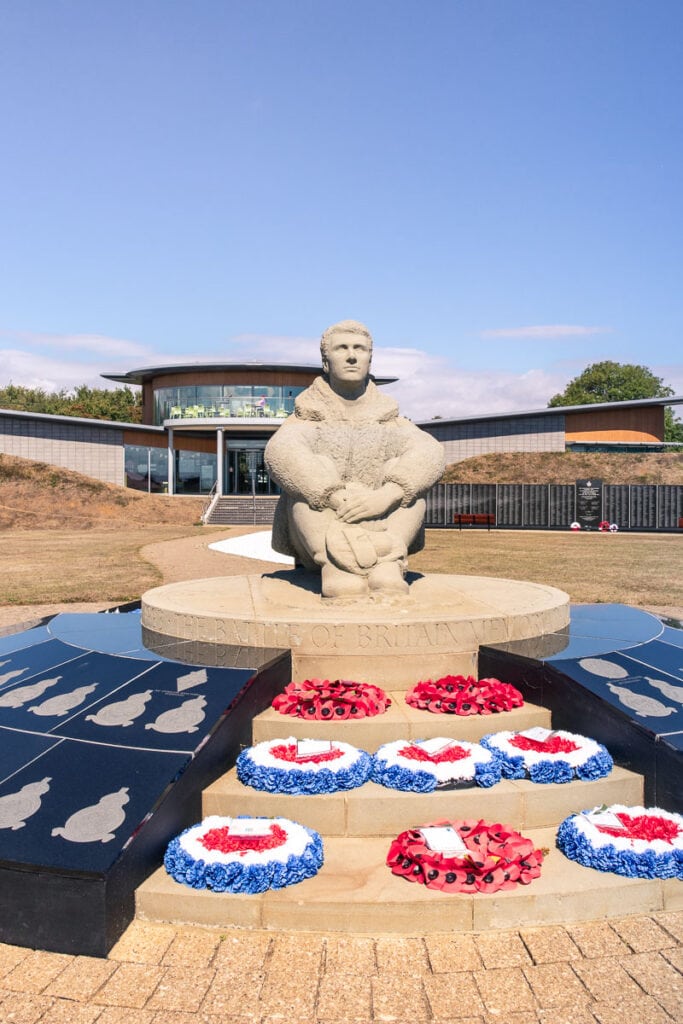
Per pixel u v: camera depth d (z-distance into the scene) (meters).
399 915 3.54
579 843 3.92
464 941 3.49
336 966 3.30
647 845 3.87
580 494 30.22
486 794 4.29
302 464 7.02
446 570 16.58
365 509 6.89
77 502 35.56
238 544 24.23
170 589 7.66
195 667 5.38
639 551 21.59
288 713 5.08
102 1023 2.96
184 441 43.94
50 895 3.44
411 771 4.32
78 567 17.84
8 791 4.07
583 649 5.77
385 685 5.68
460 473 38.50
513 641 5.97
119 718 4.73
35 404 68.31
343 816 4.24
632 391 68.56
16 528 32.16
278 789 4.28
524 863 3.76
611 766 4.58
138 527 33.38
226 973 3.26
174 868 3.77
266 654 5.57
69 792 4.03
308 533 6.97
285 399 41.75
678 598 12.49
